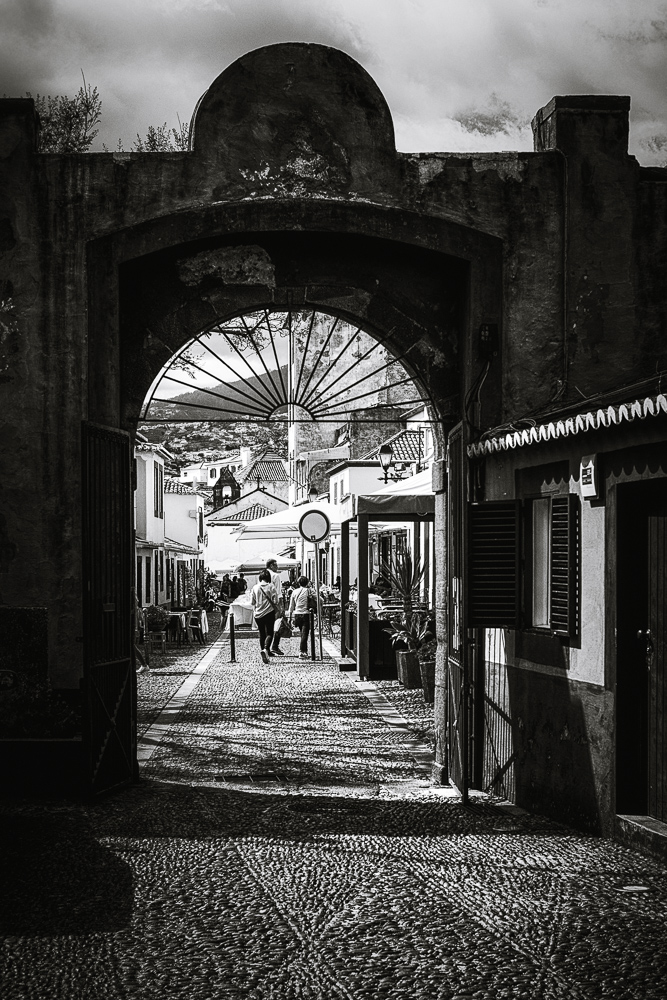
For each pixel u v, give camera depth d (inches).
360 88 421.7
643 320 430.6
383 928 231.1
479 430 422.9
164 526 1883.6
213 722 577.9
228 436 4547.2
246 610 1478.8
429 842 312.3
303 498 2203.5
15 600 412.5
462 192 425.1
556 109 429.7
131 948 218.8
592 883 265.9
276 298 437.1
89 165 414.6
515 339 426.0
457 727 401.1
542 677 361.4
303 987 198.5
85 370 412.5
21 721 384.8
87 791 369.7
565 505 348.5
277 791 395.9
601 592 322.3
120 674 406.0
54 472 413.7
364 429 1587.1
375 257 439.8
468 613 382.9
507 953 215.8
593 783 324.2
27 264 412.8
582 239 428.1
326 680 778.8
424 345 442.9
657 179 447.5
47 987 199.0
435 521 460.8
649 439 293.4
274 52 419.8
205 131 417.4
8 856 292.5
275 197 417.4
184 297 434.0
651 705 308.0
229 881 267.3
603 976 203.3
